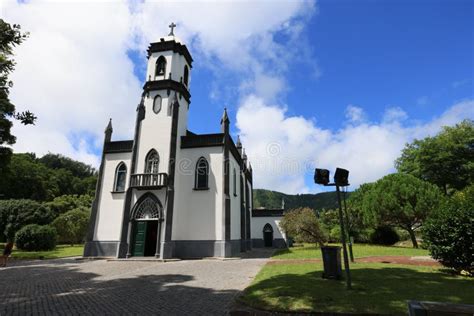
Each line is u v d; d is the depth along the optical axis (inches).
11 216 1151.0
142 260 692.1
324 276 348.2
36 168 2178.9
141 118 869.8
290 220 1154.7
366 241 1317.7
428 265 460.4
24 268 554.6
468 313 124.8
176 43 954.7
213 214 794.8
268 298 253.3
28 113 347.6
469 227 361.4
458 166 1402.6
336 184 326.3
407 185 1027.3
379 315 200.7
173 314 226.4
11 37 378.9
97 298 287.1
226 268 518.9
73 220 1333.7
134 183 797.2
